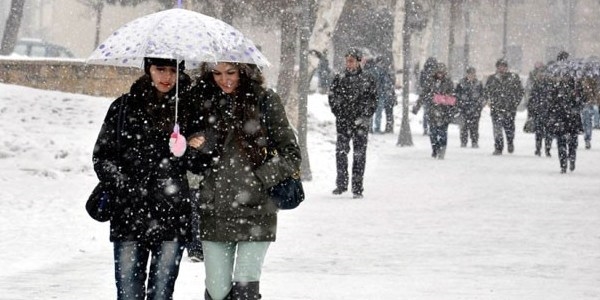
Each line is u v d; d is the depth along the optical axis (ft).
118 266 47.67
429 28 387.14
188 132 48.62
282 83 187.52
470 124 225.35
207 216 49.26
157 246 47.73
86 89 208.44
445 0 378.12
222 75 48.96
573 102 162.30
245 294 49.11
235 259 51.80
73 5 577.84
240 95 49.21
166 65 46.96
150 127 47.44
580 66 204.33
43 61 205.05
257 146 49.24
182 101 48.03
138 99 47.62
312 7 194.49
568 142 165.89
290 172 49.34
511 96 203.10
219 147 49.03
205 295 50.93
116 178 47.21
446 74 189.06
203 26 48.42
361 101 122.83
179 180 47.80
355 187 123.75
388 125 257.96
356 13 328.08
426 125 260.83
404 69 222.69
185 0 214.07
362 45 329.52
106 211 47.67
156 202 47.34
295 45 187.42
